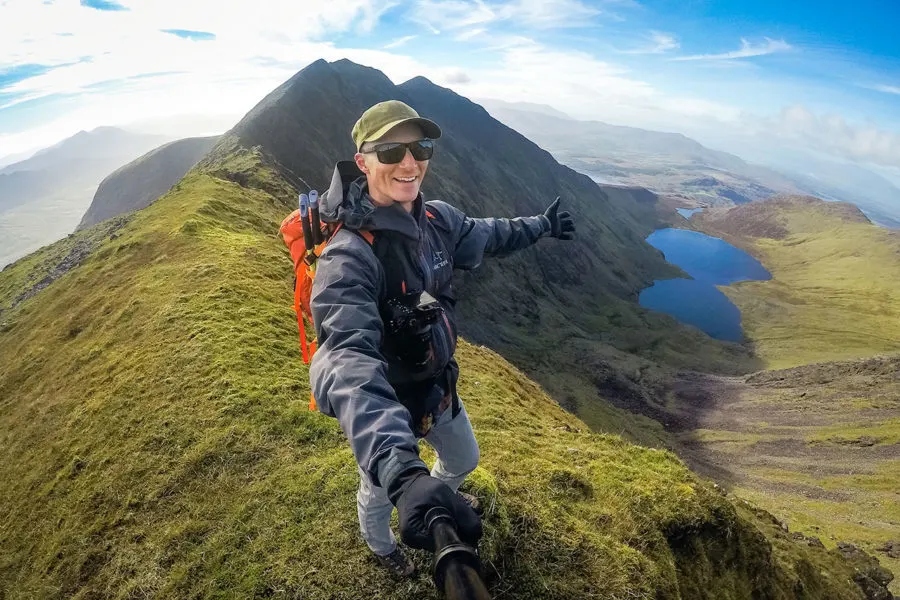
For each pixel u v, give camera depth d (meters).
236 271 18.70
